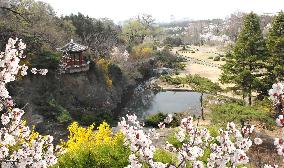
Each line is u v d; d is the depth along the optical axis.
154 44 85.75
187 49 105.06
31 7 40.22
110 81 42.84
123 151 11.01
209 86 37.00
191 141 7.39
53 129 28.64
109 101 40.31
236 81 34.38
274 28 34.12
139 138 6.28
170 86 54.44
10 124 7.01
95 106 37.44
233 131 7.33
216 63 76.12
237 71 34.75
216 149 6.91
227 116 25.11
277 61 33.28
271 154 21.84
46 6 56.41
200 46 124.88
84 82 37.56
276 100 5.43
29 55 33.22
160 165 6.40
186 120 7.43
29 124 27.16
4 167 6.51
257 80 33.09
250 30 34.41
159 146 15.06
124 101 46.16
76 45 38.09
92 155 11.04
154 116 35.47
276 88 5.41
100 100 38.47
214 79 57.97
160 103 46.06
